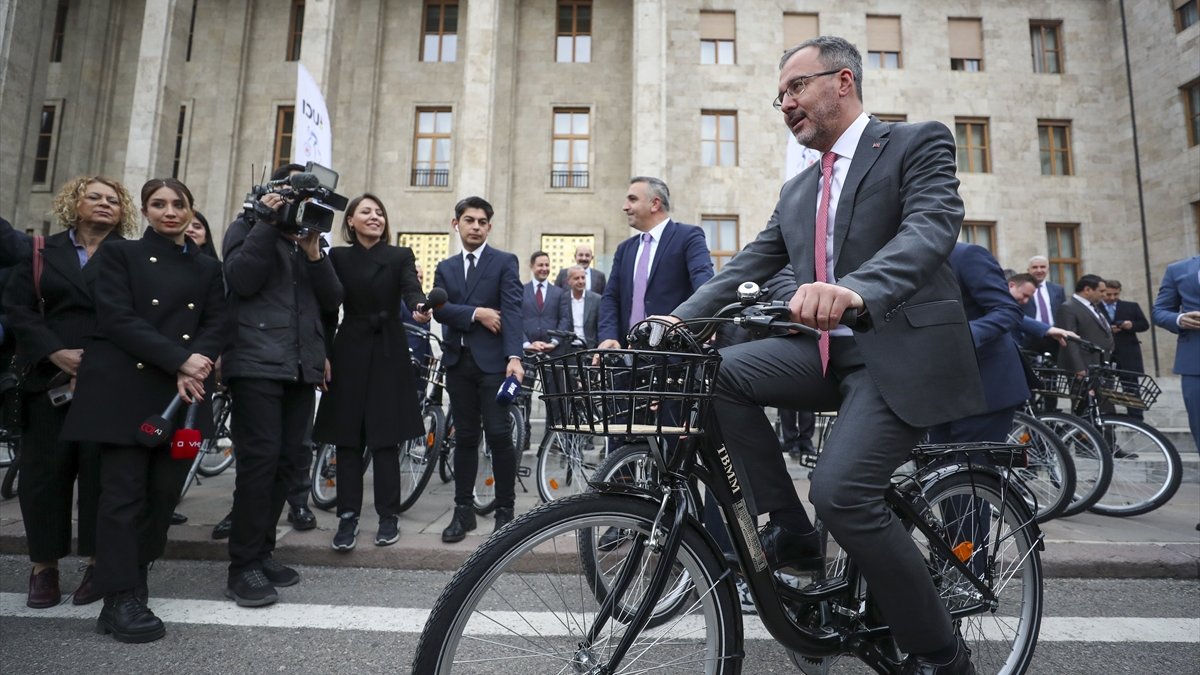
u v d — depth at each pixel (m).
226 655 2.63
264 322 3.46
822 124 2.01
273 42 20.47
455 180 19.73
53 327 3.25
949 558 2.08
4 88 16.23
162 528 3.08
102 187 3.50
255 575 3.25
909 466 3.10
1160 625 3.03
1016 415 4.81
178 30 18.58
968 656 1.90
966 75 19.50
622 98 20.02
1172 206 17.81
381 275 4.17
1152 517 5.20
